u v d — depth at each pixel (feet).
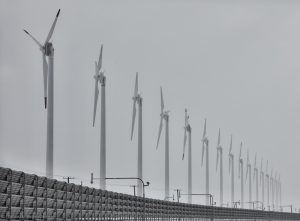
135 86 655.35
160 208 591.78
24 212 245.45
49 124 446.19
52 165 442.91
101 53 555.28
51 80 451.12
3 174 223.30
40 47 448.65
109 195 397.80
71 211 309.42
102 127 557.33
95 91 550.77
